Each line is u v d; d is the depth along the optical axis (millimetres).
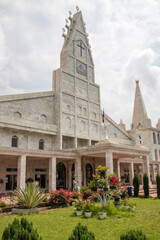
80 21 43250
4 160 27406
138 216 12953
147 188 22641
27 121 30078
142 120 55000
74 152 29281
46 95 34312
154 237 8945
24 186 22344
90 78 43031
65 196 16906
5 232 6957
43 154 24922
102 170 18438
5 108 28688
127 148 27844
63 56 38719
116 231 9805
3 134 28031
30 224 7586
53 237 8961
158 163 47250
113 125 47625
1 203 15211
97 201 17531
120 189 16656
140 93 58531
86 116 39688
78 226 7102
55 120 34625
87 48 43500
